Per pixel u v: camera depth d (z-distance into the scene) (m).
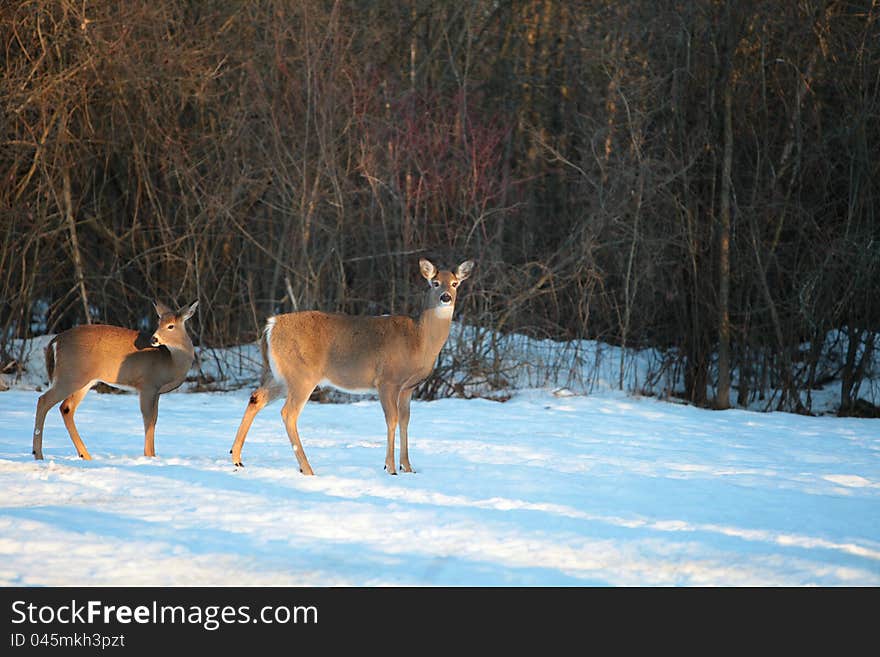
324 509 9.10
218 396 20.36
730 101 21.84
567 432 15.81
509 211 25.27
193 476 10.63
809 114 22.59
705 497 10.37
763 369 22.30
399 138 23.30
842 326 22.36
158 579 6.88
